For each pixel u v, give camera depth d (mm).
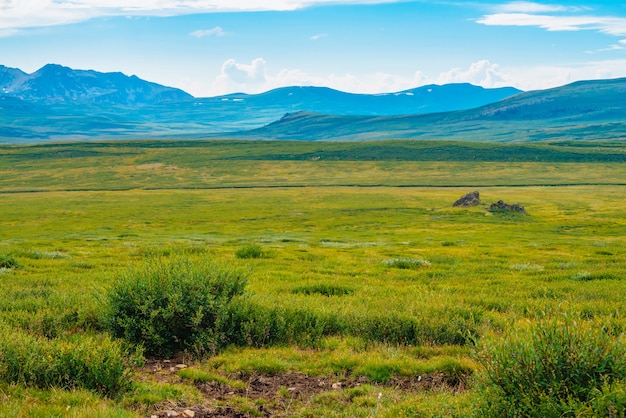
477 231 80750
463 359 10359
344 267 27438
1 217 127625
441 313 13312
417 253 39125
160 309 11211
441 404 8008
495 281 21812
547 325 7641
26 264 25500
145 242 48438
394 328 12281
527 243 53688
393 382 9758
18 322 12070
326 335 12523
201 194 188375
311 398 8938
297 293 18344
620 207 137500
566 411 6496
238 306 12320
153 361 10898
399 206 148750
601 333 7363
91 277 20875
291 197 176250
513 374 7168
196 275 12227
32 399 7941
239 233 75062
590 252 40406
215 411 8406
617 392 6320
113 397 8594
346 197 174000
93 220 121312
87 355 8945
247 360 10523
